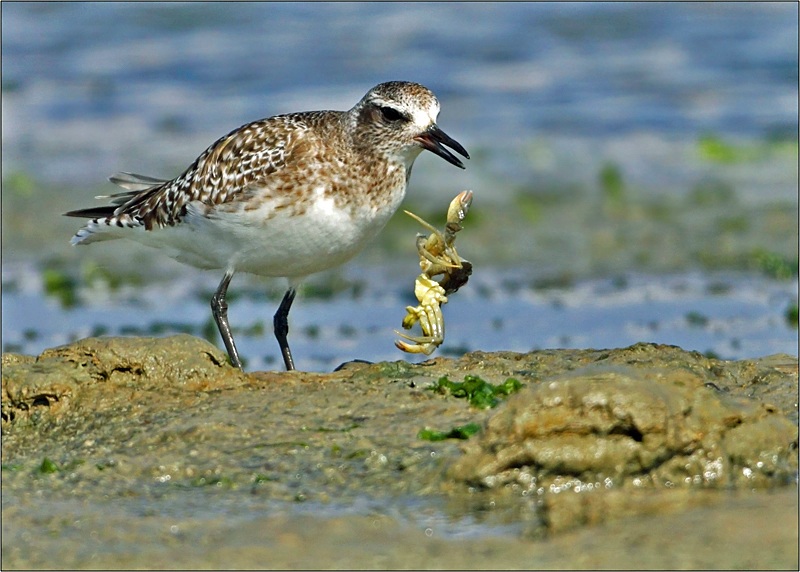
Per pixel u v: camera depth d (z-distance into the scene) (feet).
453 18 126.00
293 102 102.89
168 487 33.96
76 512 32.40
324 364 53.83
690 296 64.28
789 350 54.08
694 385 34.68
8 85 107.86
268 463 34.88
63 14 121.08
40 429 39.11
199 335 59.47
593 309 62.08
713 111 103.40
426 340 42.60
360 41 118.93
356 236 45.60
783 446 33.81
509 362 42.60
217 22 122.31
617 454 32.71
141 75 110.22
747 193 84.38
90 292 67.51
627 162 92.02
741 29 123.03
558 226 78.33
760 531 29.96
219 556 29.63
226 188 44.57
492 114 103.04
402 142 45.16
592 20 125.39
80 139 95.14
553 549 29.48
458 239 76.33
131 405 39.37
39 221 78.84
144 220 47.52
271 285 68.64
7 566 29.30
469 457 33.19
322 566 28.94
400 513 31.76
